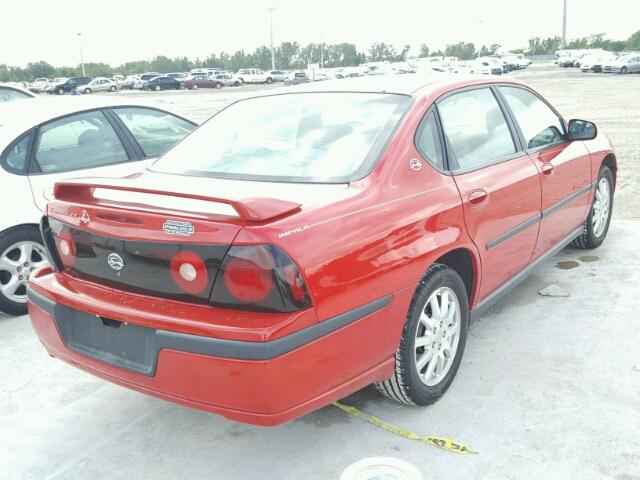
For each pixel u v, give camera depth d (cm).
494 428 309
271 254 238
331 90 375
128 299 271
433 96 351
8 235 477
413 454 292
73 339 293
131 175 342
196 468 293
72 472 294
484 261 357
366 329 274
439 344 330
